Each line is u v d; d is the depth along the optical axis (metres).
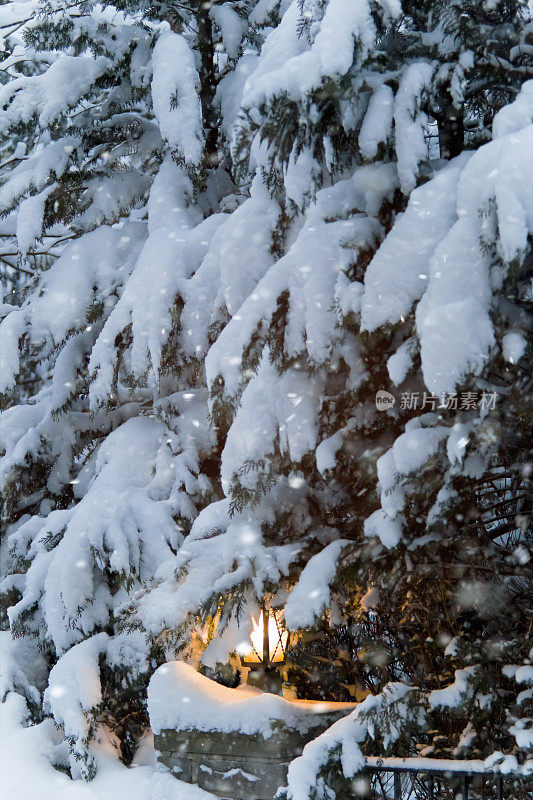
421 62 4.62
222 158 7.52
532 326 3.85
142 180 7.70
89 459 7.71
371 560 4.34
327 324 4.40
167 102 6.52
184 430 6.36
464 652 4.05
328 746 4.07
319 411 4.65
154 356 5.83
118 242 7.31
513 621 4.38
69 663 5.50
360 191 4.75
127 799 4.72
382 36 4.71
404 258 4.00
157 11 7.31
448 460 3.96
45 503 7.64
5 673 6.35
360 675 5.03
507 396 3.82
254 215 5.07
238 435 4.70
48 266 9.23
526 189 3.41
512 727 3.73
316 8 4.65
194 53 7.48
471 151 4.41
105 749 5.38
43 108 7.09
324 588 4.34
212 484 6.36
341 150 4.89
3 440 7.72
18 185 7.34
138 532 5.88
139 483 6.32
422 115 4.45
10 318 7.17
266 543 4.94
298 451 4.58
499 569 4.26
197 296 5.88
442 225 3.97
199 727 4.62
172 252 6.09
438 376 3.60
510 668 3.90
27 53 8.52
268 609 4.84
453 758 4.18
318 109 4.40
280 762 4.36
